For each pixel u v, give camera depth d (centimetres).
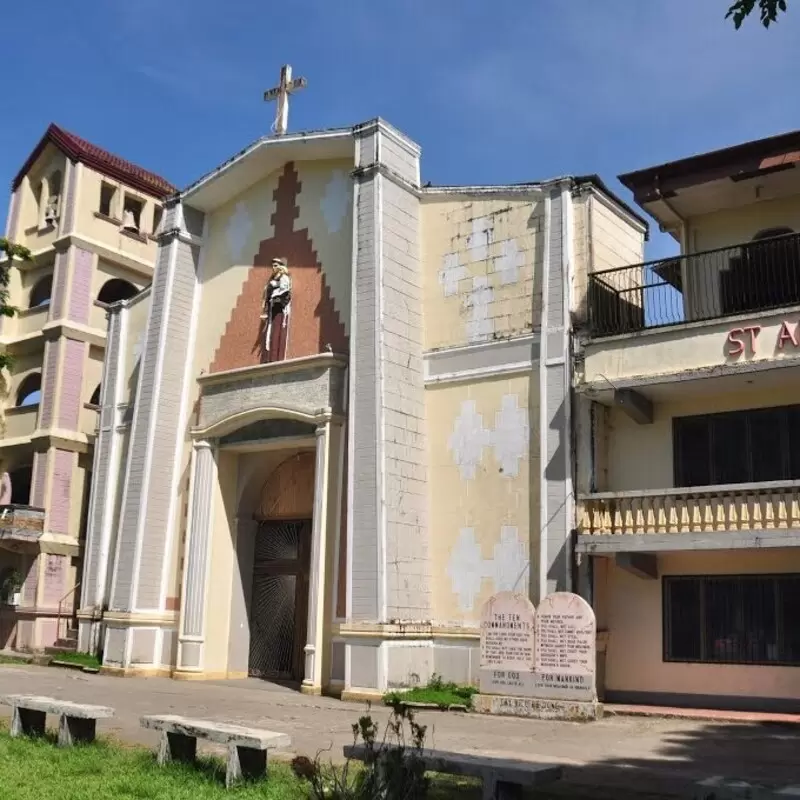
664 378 1703
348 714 1600
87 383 3284
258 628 2312
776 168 1739
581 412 1819
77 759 1030
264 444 2203
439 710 1662
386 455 1912
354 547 1891
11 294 3466
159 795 872
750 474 1725
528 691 1581
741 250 1866
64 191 3409
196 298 2512
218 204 2536
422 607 1916
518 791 850
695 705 1692
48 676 2148
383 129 2122
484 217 2045
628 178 1864
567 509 1761
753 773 1066
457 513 1945
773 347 1611
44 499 3094
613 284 1942
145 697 1780
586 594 1739
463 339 2020
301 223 2327
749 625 1683
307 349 2205
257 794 879
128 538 2328
